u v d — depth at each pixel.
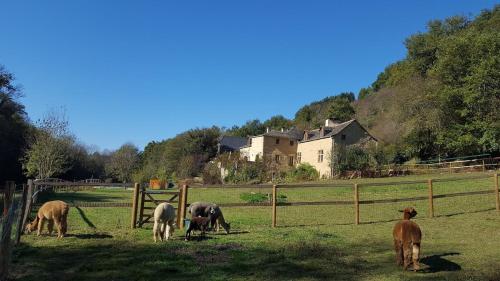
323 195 26.61
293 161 62.59
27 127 53.50
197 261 9.05
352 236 12.18
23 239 11.11
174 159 75.12
